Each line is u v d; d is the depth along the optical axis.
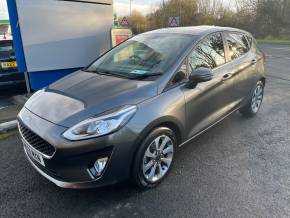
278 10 37.00
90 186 2.77
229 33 4.61
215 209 2.90
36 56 6.00
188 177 3.44
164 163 3.32
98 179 2.77
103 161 2.74
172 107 3.17
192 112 3.52
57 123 2.77
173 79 3.32
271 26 37.81
